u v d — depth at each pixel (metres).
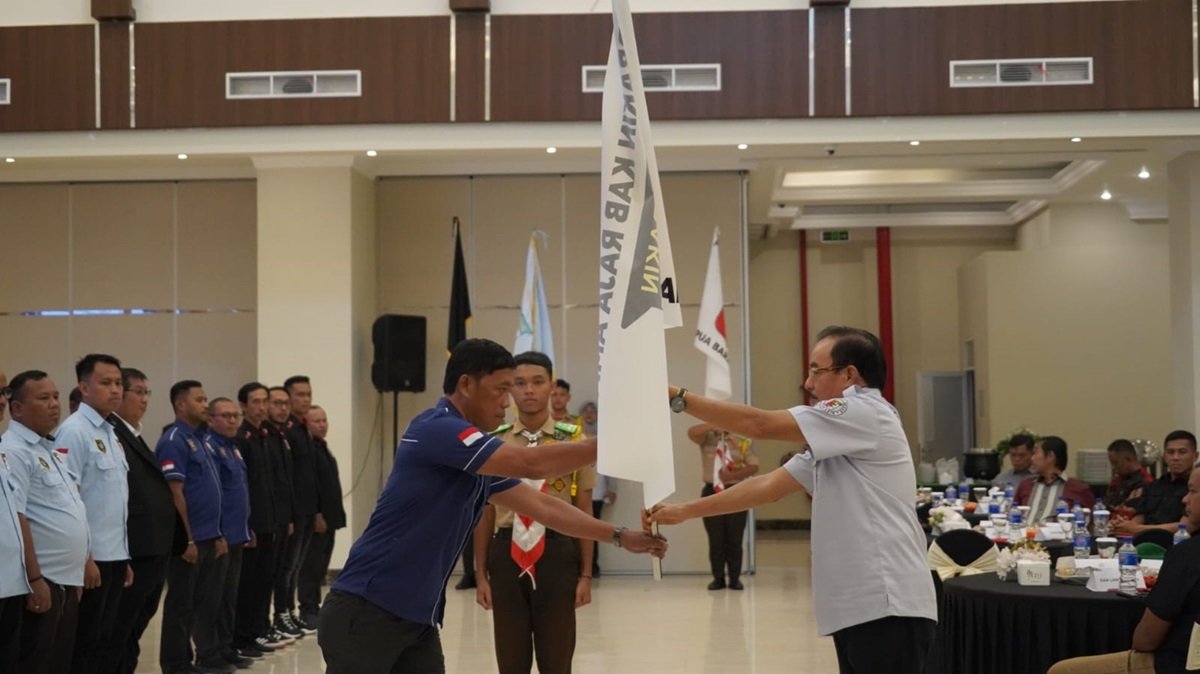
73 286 13.81
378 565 3.87
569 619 5.38
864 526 3.83
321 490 9.99
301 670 8.23
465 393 4.08
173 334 13.73
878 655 3.80
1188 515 5.61
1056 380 16.52
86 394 6.83
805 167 13.52
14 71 12.17
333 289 12.80
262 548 8.89
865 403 3.90
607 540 4.26
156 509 7.18
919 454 18.58
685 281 13.43
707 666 8.52
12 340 13.86
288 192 12.85
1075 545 7.29
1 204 13.89
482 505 4.12
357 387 12.99
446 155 12.52
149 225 13.80
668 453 3.61
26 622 5.98
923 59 11.60
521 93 11.91
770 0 11.81
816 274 19.23
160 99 12.09
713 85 11.77
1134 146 12.20
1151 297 16.47
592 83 11.88
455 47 11.95
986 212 18.42
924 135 11.68
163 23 12.09
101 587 6.73
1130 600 5.54
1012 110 11.52
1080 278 16.55
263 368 12.82
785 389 19.19
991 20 11.55
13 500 5.67
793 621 10.39
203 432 8.23
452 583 13.02
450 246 13.66
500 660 5.41
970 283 17.92
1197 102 11.38
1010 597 5.76
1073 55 11.48
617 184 3.69
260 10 12.13
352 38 12.01
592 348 13.55
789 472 4.10
